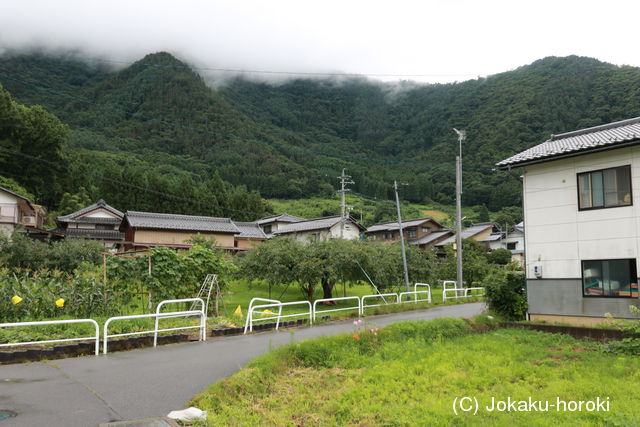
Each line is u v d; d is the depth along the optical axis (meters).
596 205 13.20
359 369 8.60
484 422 5.59
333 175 85.62
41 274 13.68
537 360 9.27
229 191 69.00
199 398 6.31
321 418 5.87
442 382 7.49
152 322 11.93
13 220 35.81
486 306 16.09
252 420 5.73
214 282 14.98
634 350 9.73
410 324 12.06
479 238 59.22
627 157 12.62
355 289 31.19
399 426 5.51
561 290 13.73
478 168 70.12
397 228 57.47
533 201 14.60
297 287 29.05
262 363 8.09
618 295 12.59
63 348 8.85
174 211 57.38
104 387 6.81
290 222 54.31
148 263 13.77
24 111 48.62
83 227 43.22
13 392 6.40
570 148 13.49
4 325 7.90
